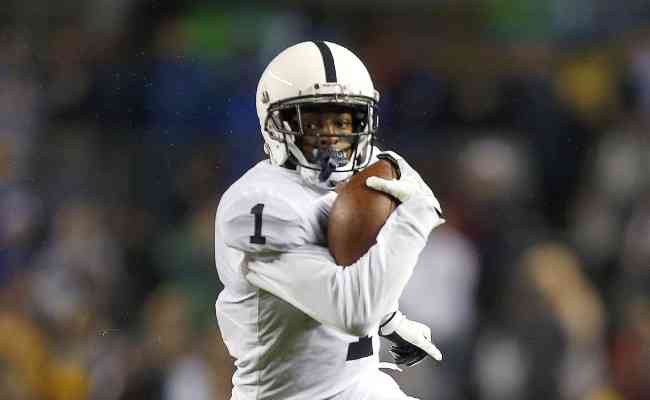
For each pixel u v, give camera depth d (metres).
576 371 27.34
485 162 31.30
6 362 25.72
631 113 35.66
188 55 34.56
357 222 11.39
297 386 12.20
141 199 31.67
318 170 12.01
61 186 31.89
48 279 28.91
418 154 32.84
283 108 12.10
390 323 13.17
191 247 30.25
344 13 37.72
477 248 29.23
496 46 37.62
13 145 32.41
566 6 39.28
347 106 12.20
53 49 34.69
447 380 26.92
